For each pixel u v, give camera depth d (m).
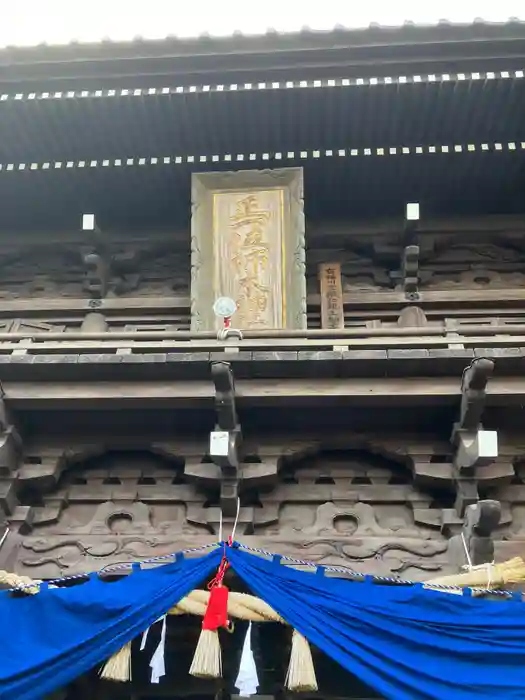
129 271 15.33
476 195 14.92
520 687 9.01
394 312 14.51
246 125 14.33
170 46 13.62
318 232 15.03
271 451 11.60
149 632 11.37
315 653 11.30
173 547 11.00
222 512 11.16
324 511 11.43
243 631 11.30
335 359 11.01
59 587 10.08
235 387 11.18
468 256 15.13
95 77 14.00
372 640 9.31
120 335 12.22
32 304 14.89
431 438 11.68
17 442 11.57
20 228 15.67
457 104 13.93
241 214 14.05
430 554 10.74
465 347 11.27
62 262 15.65
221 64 13.73
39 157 15.02
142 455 12.20
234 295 13.55
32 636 9.64
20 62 13.91
